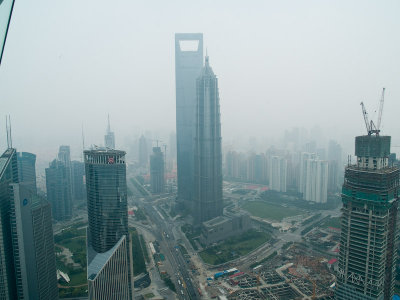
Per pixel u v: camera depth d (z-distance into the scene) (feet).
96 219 554.05
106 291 516.73
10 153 534.78
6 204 495.82
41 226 523.29
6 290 488.85
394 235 489.67
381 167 477.77
